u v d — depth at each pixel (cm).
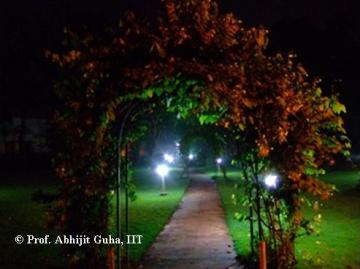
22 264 1304
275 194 1061
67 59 921
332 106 1030
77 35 953
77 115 901
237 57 944
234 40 956
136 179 4538
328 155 1009
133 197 1213
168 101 968
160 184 3975
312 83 1041
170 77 898
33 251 1461
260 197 1186
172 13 949
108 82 912
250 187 1121
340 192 3069
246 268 1211
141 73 886
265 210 1088
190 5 952
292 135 998
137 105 986
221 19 955
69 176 918
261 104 935
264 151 950
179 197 2995
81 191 934
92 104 899
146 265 1270
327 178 4100
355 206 2412
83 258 1001
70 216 961
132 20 950
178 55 934
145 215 2209
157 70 889
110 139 991
